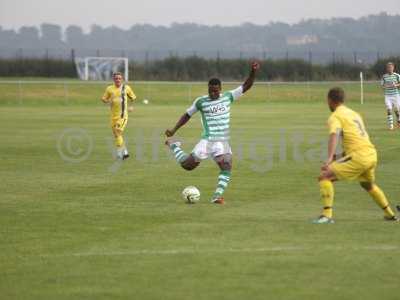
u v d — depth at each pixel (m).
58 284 24.47
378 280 24.56
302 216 35.75
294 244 29.53
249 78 39.75
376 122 100.19
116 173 52.31
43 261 27.25
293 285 24.08
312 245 29.33
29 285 24.38
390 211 34.31
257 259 27.25
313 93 177.75
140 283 24.47
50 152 65.94
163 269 26.05
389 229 32.38
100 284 24.41
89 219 35.19
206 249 28.81
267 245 29.41
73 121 103.00
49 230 32.72
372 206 38.44
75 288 24.03
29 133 84.75
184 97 169.38
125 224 33.94
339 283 24.27
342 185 45.25
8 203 39.94
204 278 24.92
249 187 45.50
